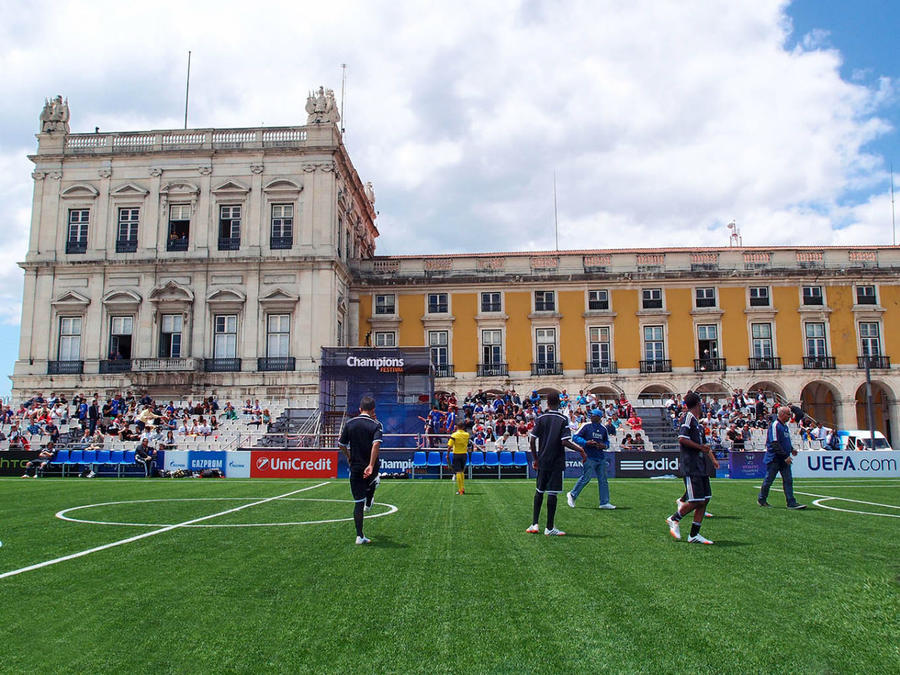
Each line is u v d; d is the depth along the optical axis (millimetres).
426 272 41406
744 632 5348
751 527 10758
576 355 40312
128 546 9062
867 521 11531
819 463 24625
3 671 4652
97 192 38281
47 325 37625
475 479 23734
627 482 21781
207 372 36281
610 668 4652
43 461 26078
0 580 7070
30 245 38281
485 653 4930
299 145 37656
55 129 38906
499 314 40656
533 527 10031
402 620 5676
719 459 25609
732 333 40062
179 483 21266
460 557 8211
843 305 40219
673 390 39500
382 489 18609
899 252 40531
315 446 28547
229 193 37844
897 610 5922
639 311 40375
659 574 7258
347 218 42219
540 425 10062
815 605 6066
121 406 33844
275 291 36625
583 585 6793
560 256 41125
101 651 5012
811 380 39281
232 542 9375
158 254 37562
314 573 7367
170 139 38469
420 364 29375
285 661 4805
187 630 5453
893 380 39469
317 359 36094
